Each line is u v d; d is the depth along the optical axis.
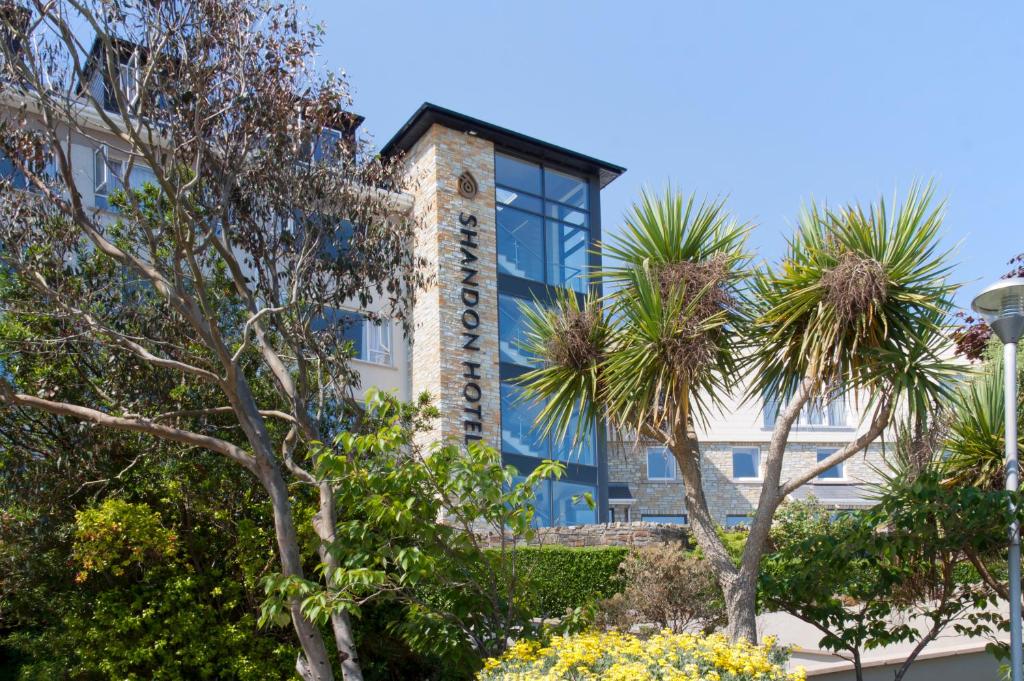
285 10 11.30
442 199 21.92
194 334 12.38
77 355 12.01
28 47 9.90
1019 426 10.02
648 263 9.57
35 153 10.81
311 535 11.85
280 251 12.49
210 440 9.99
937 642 14.00
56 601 12.15
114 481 12.29
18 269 10.52
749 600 8.96
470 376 21.11
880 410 9.04
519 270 22.88
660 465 29.61
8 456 11.82
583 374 10.01
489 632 9.29
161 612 11.53
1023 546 9.48
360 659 12.41
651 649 7.32
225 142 11.08
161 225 10.84
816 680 11.80
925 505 8.78
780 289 9.35
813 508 20.77
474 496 8.91
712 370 9.62
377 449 8.81
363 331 21.47
